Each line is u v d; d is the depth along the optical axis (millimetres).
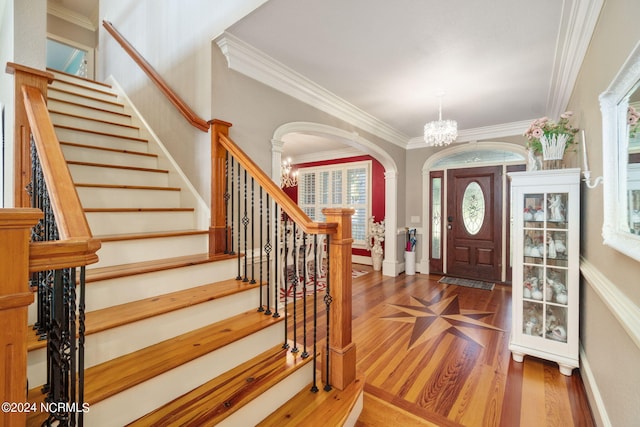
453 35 2316
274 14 2088
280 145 2920
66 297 940
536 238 2441
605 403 1628
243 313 1991
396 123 4613
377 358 2457
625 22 1350
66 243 787
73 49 5941
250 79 2684
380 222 6062
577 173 2266
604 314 1715
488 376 2203
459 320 3289
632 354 1284
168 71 2910
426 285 4793
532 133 2500
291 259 4375
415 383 2111
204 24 2490
